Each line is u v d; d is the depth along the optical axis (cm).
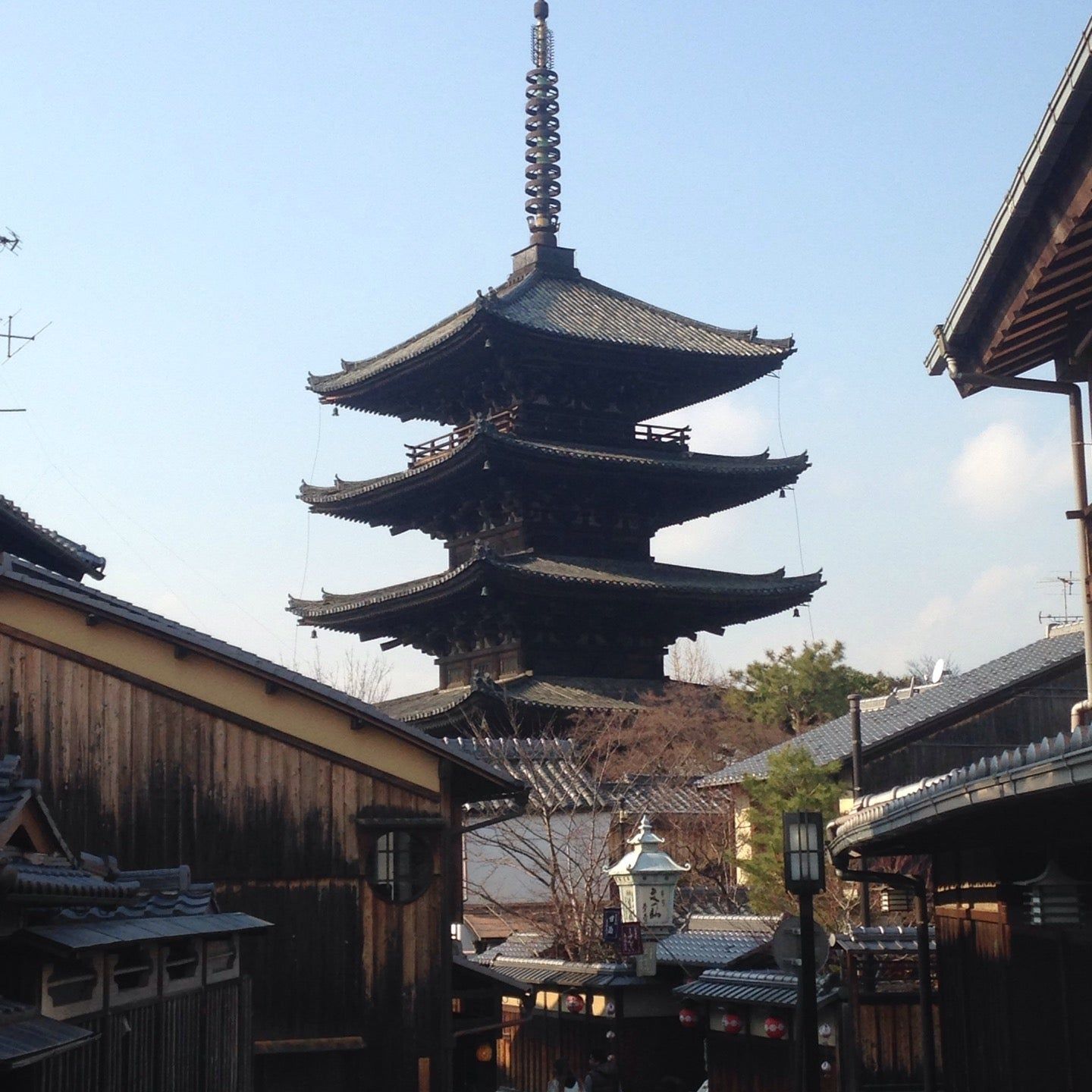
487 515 6619
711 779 5078
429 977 2477
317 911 2439
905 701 5359
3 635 2345
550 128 7162
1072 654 4888
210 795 2406
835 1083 2673
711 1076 3111
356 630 7000
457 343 6303
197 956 1647
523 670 6372
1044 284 1694
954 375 1964
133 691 2394
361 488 6688
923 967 2244
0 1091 1130
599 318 6625
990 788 1295
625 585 6209
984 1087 1884
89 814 2341
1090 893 1510
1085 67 1280
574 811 4522
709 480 6475
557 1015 3716
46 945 1188
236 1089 1812
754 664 7838
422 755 2523
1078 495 1944
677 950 3453
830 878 3625
